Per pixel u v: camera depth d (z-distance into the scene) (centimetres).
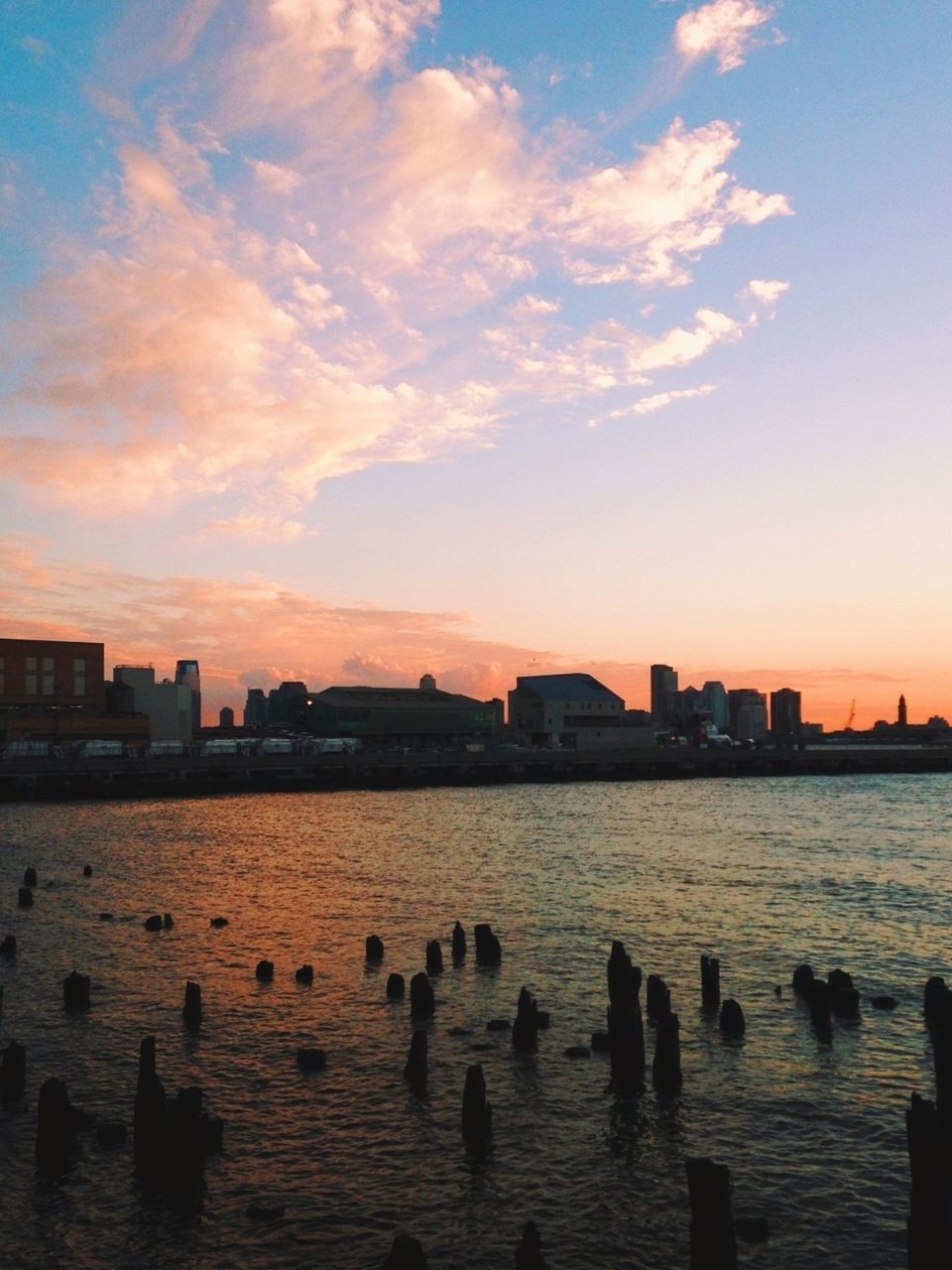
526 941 4172
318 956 3900
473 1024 3067
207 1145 2206
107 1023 3084
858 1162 2181
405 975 3625
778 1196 2039
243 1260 1817
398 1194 2044
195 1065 2730
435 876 5894
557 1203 2012
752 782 15912
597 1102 2480
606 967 3675
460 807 10981
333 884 5612
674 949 4044
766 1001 3306
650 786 14838
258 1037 2950
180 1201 2014
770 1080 2631
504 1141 2270
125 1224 1931
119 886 5544
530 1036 2830
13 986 3481
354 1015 3153
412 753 16388
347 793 13112
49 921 4578
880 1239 1880
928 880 5756
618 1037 2584
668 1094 2531
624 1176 2119
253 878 5822
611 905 4956
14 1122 2359
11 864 6391
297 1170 2142
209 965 3762
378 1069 2694
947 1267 1633
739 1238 1881
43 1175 2114
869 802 11862
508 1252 1838
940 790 14112
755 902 5038
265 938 4234
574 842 7606
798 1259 1816
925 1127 1680
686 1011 3198
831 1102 2489
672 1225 1928
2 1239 1878
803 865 6362
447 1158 2192
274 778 13362
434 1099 2492
